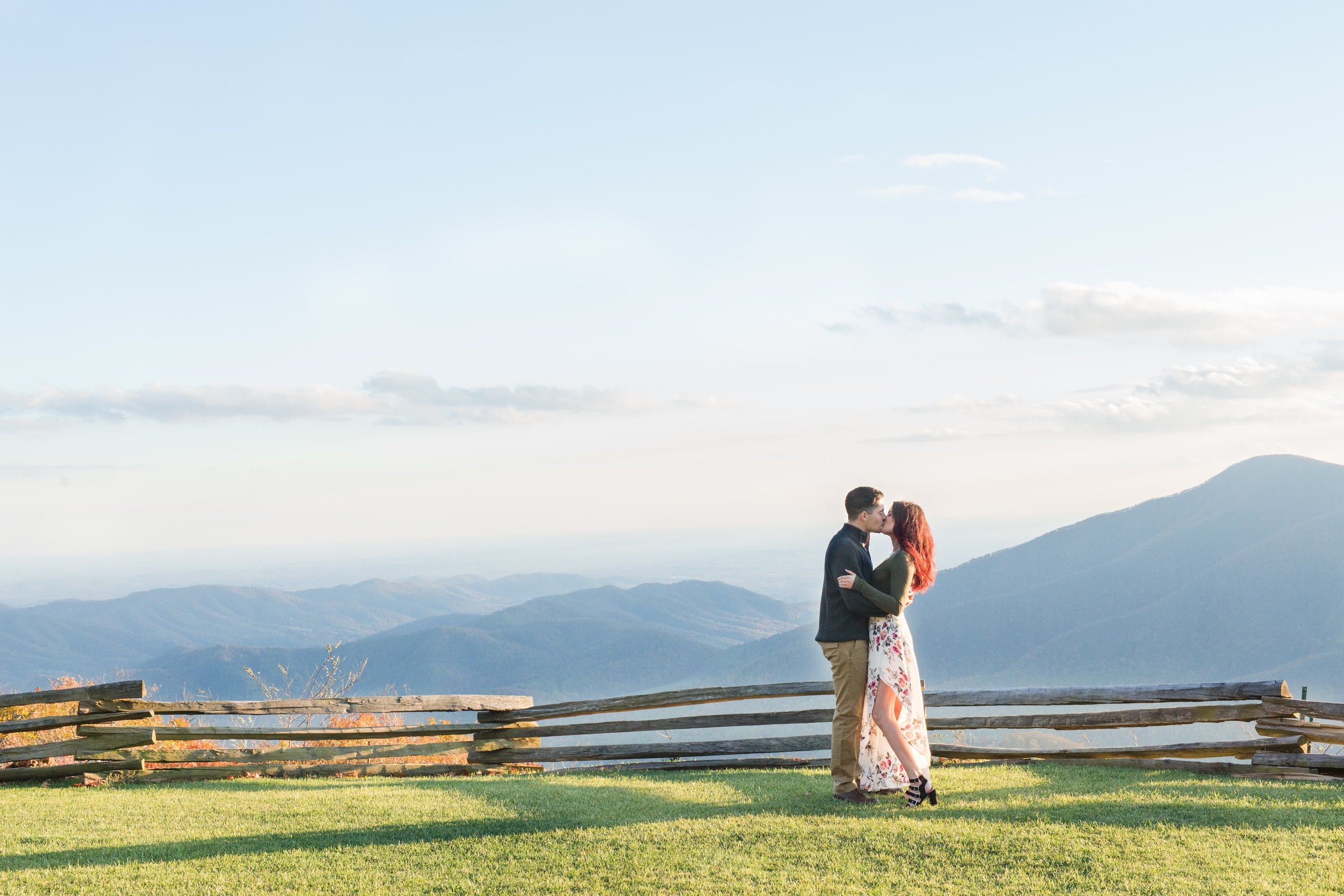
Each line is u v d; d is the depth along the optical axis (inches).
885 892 170.7
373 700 354.3
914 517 235.0
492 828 225.1
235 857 204.1
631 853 198.4
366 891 179.3
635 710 345.1
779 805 239.1
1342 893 160.1
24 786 322.0
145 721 377.7
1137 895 163.6
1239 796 230.8
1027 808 221.6
